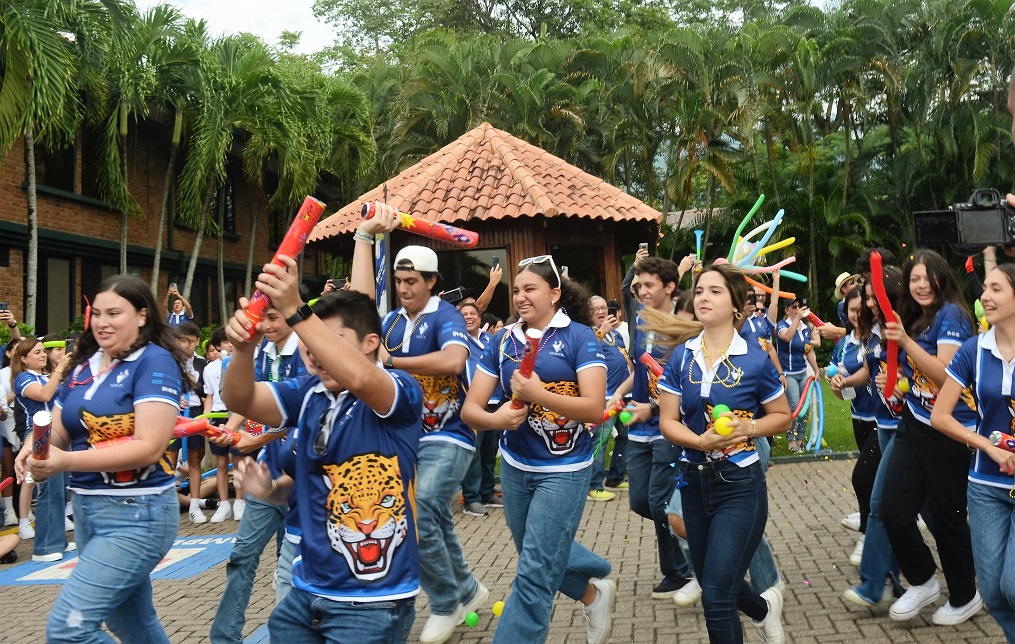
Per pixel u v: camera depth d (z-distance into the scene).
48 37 12.51
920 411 4.60
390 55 35.97
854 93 27.91
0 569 7.74
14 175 15.45
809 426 13.06
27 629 5.81
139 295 3.78
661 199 34.34
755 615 4.13
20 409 8.85
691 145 26.80
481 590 5.27
